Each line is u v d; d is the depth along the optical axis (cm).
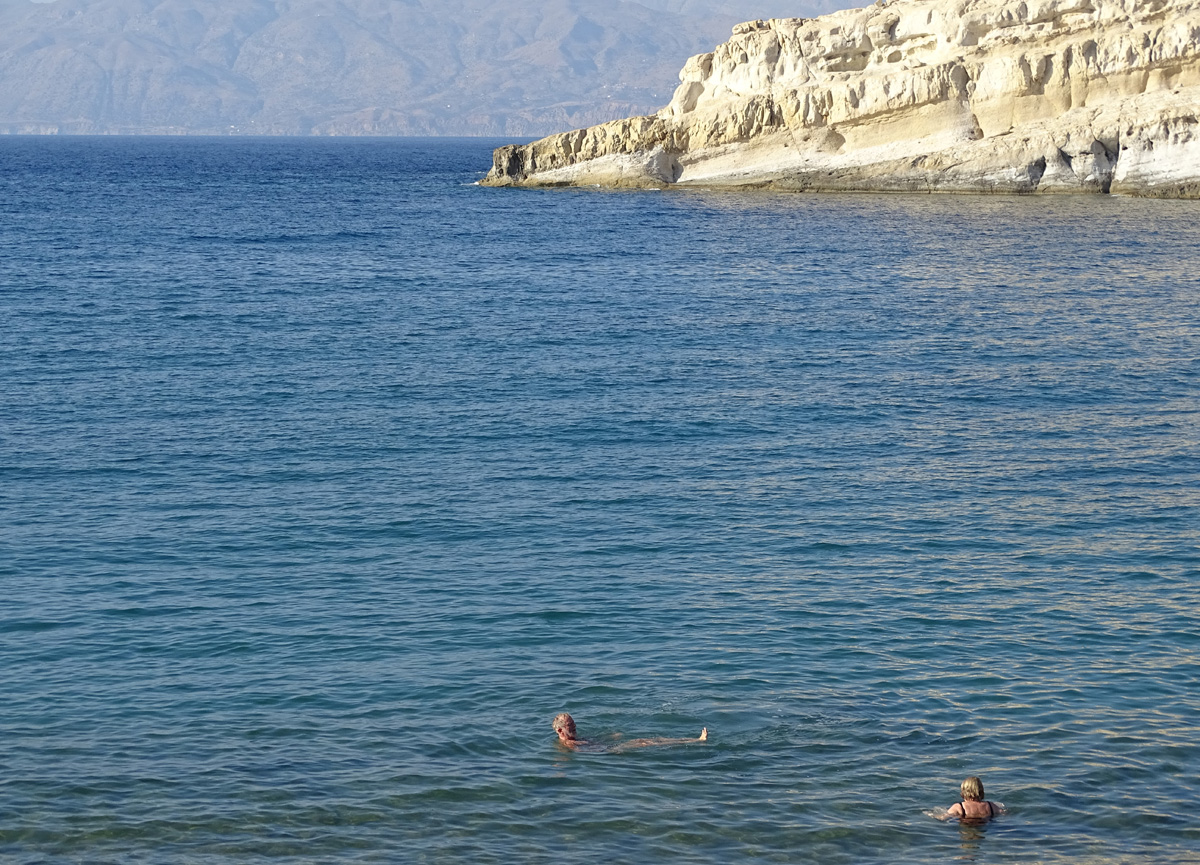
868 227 9494
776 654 2208
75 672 2120
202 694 2041
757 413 4006
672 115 13775
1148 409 4053
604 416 3956
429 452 3553
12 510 3008
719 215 10744
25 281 6762
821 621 2364
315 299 6344
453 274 7338
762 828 1645
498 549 2764
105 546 2762
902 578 2602
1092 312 5791
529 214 11325
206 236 9425
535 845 1602
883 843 1612
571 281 7044
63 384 4341
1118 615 2397
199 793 1725
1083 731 1916
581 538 2844
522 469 3391
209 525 2914
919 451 3591
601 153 14150
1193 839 1617
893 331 5403
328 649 2222
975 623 2355
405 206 12569
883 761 1831
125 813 1670
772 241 8831
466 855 1576
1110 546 2803
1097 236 8519
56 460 3434
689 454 3550
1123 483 3281
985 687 2077
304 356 4869
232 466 3403
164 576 2588
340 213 11725
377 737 1894
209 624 2331
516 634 2294
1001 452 3578
